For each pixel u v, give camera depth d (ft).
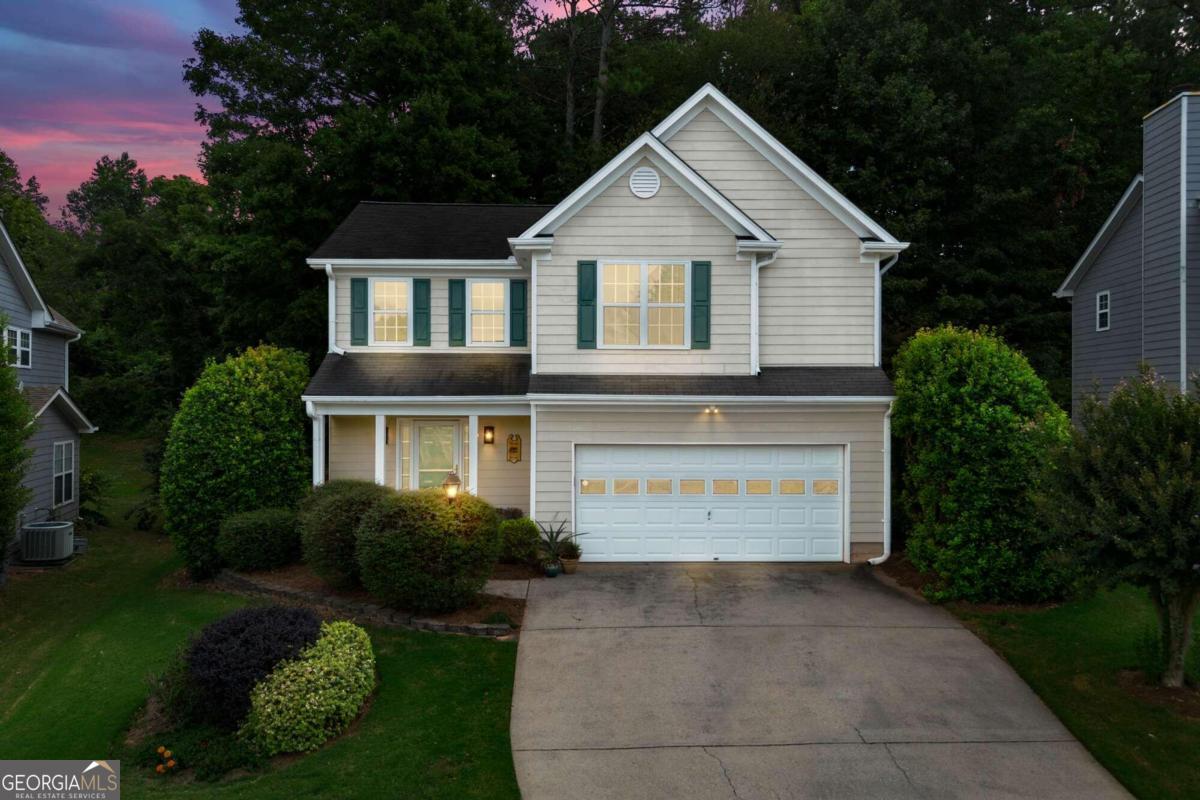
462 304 49.73
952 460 34.88
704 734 22.95
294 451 43.37
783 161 45.16
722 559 42.65
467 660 28.09
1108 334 64.28
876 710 24.41
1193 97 50.24
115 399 117.50
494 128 80.64
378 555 31.17
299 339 72.08
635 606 34.24
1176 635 24.72
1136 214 60.03
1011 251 77.15
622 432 42.16
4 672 30.12
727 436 42.32
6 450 38.09
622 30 92.99
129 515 63.36
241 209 78.48
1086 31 89.71
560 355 42.78
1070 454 24.67
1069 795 19.85
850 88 72.69
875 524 42.55
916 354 38.60
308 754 21.93
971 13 84.07
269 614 25.75
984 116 79.15
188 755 21.74
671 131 45.75
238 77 81.97
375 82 77.66
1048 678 26.32
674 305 42.91
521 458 49.57
